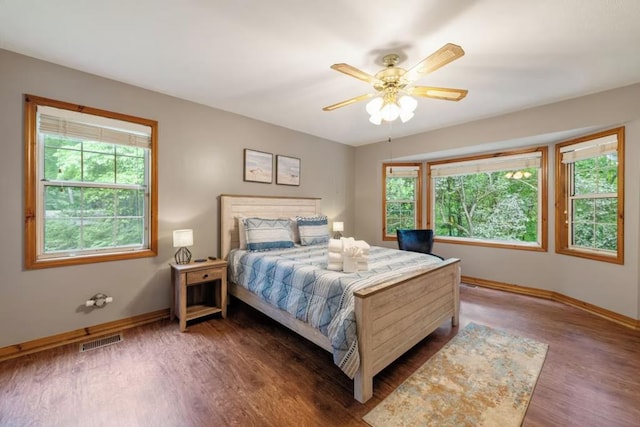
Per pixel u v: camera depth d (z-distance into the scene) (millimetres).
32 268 2230
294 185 4207
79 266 2445
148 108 2795
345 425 1502
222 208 3275
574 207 3426
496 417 1553
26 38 1965
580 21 1731
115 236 2713
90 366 2020
